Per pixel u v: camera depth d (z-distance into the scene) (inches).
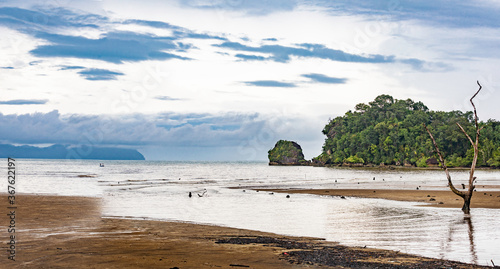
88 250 583.5
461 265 536.1
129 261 525.0
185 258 547.8
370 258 566.9
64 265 499.2
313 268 510.6
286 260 546.0
